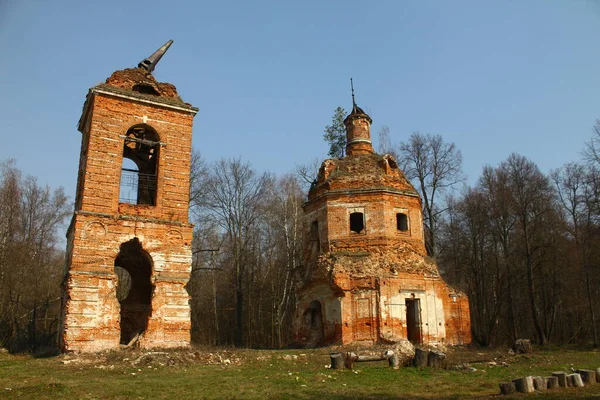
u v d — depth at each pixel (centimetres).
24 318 3922
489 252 4134
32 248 3978
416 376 1560
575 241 3969
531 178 3831
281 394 1238
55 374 1661
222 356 2070
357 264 2709
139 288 2828
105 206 2408
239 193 4341
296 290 3028
